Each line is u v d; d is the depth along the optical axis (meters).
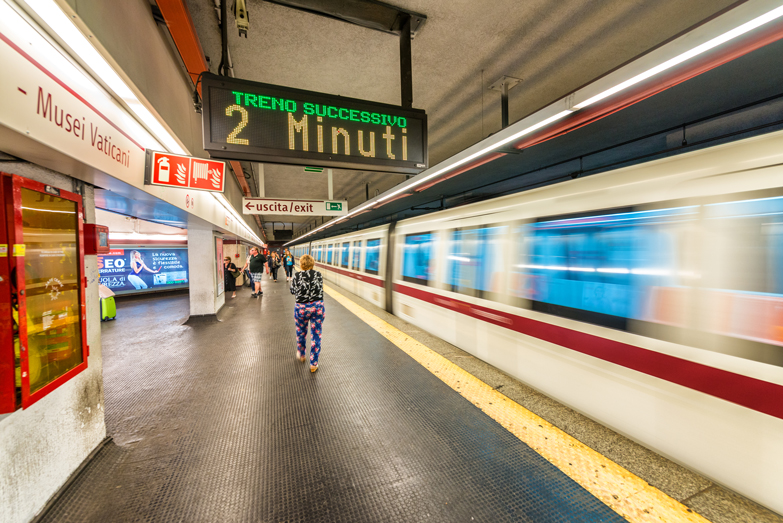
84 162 1.85
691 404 2.01
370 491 2.03
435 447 2.44
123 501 1.95
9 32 1.28
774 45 3.31
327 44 3.63
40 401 1.86
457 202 14.01
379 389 3.41
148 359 4.43
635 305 2.33
